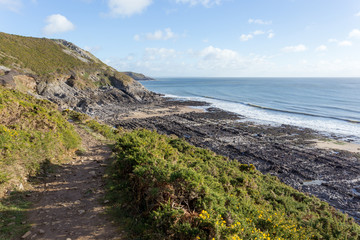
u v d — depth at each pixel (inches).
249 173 749.9
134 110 2455.7
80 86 2982.3
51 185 313.6
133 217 231.3
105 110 2402.8
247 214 290.2
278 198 505.4
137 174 270.1
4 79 1792.6
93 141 667.4
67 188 309.4
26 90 2198.6
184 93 4677.7
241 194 418.9
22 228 207.3
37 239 193.9
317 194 824.3
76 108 2372.0
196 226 196.7
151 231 200.7
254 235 205.3
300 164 1088.2
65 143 485.7
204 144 1355.8
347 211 720.3
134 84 3678.6
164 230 198.2
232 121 1987.0
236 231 195.5
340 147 1330.0
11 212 227.5
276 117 2170.3
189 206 232.7
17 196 260.7
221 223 199.2
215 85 7534.5
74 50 4168.3
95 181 342.6
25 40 3356.3
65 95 2647.6
